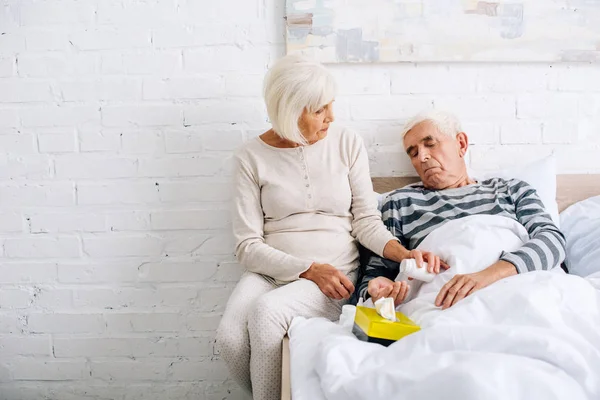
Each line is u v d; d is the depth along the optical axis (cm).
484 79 194
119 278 196
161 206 195
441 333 104
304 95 160
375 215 175
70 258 196
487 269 143
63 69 192
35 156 193
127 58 192
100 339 197
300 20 187
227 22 191
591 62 193
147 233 195
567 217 183
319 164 174
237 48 192
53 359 197
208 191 194
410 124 182
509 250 153
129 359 197
